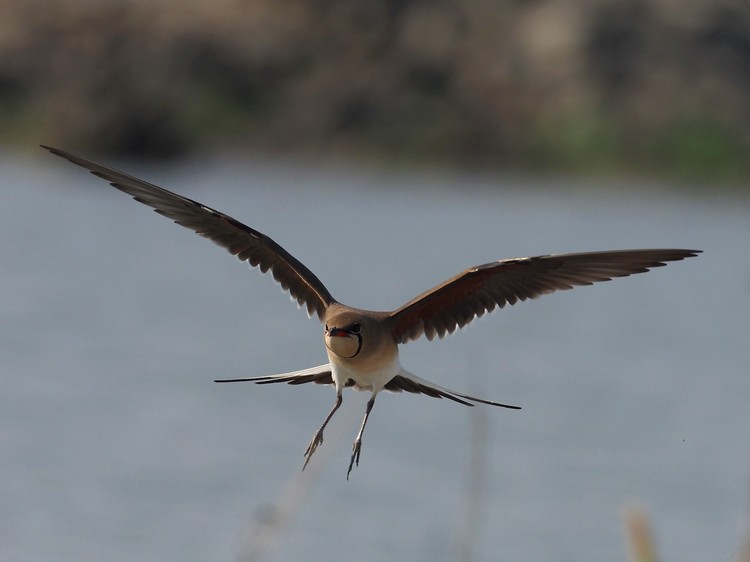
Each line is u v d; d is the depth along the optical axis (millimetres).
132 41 62562
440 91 64562
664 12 65000
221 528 16625
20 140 55406
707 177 59562
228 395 23688
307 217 45875
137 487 18016
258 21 66500
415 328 9086
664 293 38969
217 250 42969
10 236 42188
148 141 55281
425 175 59938
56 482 18391
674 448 21047
